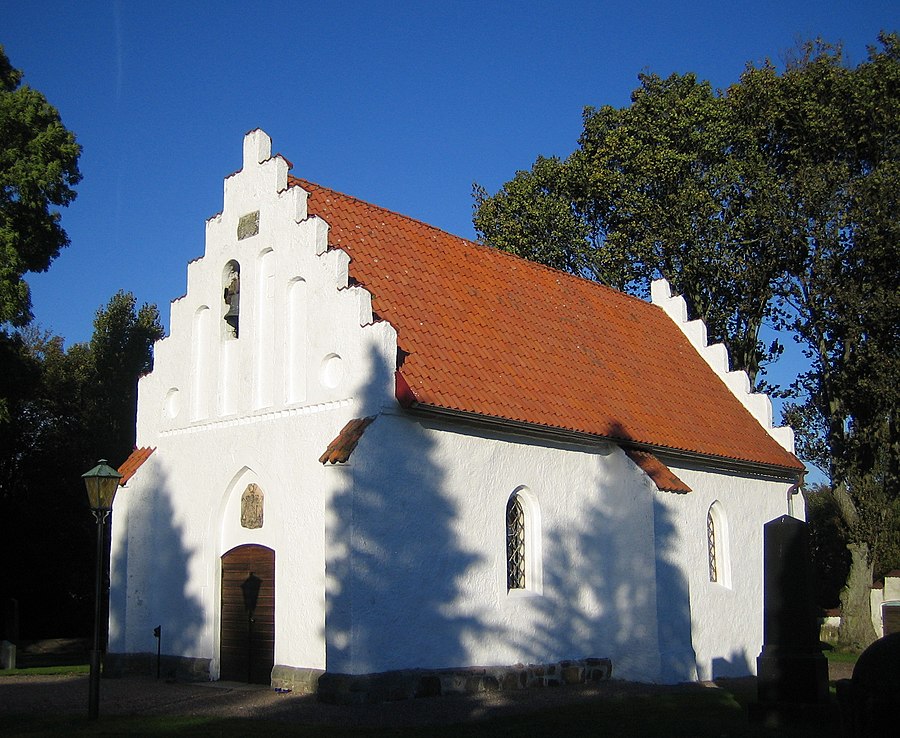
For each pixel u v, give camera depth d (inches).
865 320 1235.2
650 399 993.5
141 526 866.8
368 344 707.4
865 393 1259.2
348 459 671.1
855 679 433.4
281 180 800.9
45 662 1219.9
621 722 590.6
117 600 864.3
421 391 722.8
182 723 569.6
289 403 755.4
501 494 789.2
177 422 863.1
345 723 580.7
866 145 1373.0
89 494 615.2
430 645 711.7
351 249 827.4
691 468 982.4
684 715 624.7
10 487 1683.1
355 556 667.4
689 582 943.0
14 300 1125.7
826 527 1803.6
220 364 831.7
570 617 839.1
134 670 844.6
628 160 1517.0
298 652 708.7
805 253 1321.4
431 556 722.2
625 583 866.1
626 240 1507.1
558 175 1603.1
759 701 593.9
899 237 1218.0
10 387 1237.1
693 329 1211.2
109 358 1987.0
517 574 812.0
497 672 759.7
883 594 1470.2
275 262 790.5
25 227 1175.0
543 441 836.0
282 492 746.2
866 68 1376.7
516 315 936.9
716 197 1418.6
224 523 806.5
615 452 892.6
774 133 1439.5
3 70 1269.7
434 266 898.1
